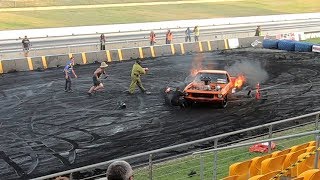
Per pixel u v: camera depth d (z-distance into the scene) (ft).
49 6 224.94
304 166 35.01
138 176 46.47
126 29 171.22
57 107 75.20
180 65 111.86
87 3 240.73
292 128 62.28
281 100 79.87
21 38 143.13
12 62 103.30
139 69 83.20
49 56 108.47
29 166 51.85
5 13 200.23
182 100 75.10
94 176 47.65
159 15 213.87
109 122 67.62
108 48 126.62
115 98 81.05
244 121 68.18
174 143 59.21
